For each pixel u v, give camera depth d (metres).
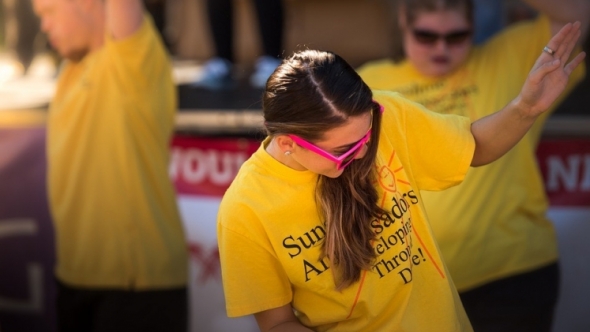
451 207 4.99
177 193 7.01
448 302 3.53
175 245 5.87
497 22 7.81
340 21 10.06
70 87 5.88
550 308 5.34
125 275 5.77
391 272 3.38
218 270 6.97
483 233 5.03
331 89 2.99
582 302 6.73
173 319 5.91
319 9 10.11
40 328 7.04
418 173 3.62
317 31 10.17
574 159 6.64
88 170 5.71
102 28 5.61
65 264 5.98
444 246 4.98
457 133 3.53
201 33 10.59
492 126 3.54
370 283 3.36
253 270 3.37
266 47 8.67
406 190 3.47
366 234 3.26
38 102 7.84
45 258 6.88
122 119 5.50
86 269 5.86
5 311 7.08
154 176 5.67
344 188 3.25
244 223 3.29
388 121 3.46
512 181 5.18
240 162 6.84
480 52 5.35
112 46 5.36
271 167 3.29
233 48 8.70
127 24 5.27
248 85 8.54
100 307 5.88
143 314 5.80
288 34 10.12
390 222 3.37
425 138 3.54
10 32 9.89
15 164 6.82
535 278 5.23
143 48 5.36
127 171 5.58
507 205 5.14
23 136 6.81
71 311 6.02
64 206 5.88
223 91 8.33
